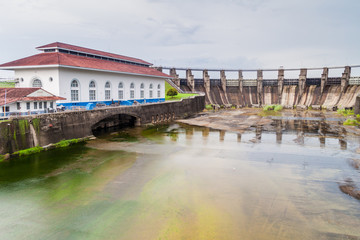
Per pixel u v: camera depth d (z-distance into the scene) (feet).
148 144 135.23
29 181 84.12
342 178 89.40
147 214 64.44
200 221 61.41
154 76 242.78
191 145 134.92
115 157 110.32
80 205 68.95
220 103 399.85
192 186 81.20
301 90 382.42
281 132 176.04
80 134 137.59
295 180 87.10
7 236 56.03
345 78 344.08
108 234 56.59
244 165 102.17
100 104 169.27
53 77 147.95
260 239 54.90
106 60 215.51
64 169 94.84
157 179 86.53
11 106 117.08
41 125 116.88
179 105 258.98
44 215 64.23
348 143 142.92
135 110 185.26
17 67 149.07
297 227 59.36
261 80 404.77
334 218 63.46
